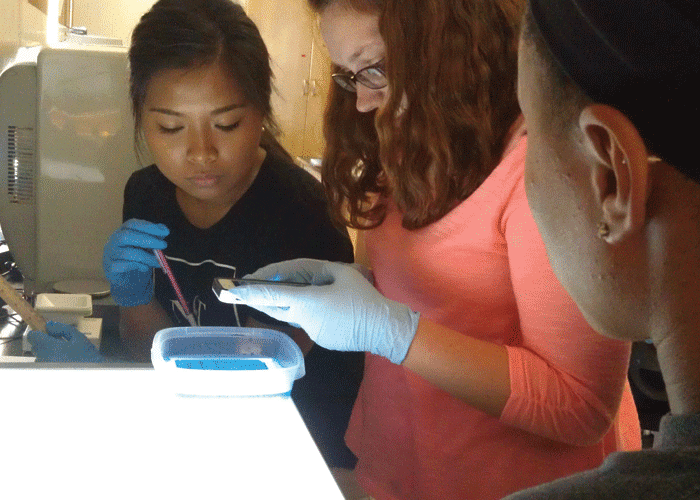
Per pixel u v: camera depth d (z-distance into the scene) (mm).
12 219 2012
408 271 1120
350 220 1261
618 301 497
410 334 1012
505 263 1033
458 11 964
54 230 1985
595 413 946
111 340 1637
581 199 499
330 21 1054
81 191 1971
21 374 952
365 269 1296
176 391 912
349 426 1349
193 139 1364
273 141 1647
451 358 989
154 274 1645
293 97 3826
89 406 868
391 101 1010
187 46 1300
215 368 949
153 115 1367
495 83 1024
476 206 1007
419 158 1021
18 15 1993
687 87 409
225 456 774
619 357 938
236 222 1545
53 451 757
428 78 982
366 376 1266
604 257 493
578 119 479
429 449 1126
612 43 432
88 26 5285
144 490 701
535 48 515
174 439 804
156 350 959
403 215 1086
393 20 970
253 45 1383
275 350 1046
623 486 402
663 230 450
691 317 456
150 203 1632
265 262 1548
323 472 761
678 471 396
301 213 1538
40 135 1922
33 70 1912
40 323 1370
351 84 1176
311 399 1569
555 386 943
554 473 1065
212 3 1372
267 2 3717
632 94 430
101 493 689
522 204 943
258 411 890
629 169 433
